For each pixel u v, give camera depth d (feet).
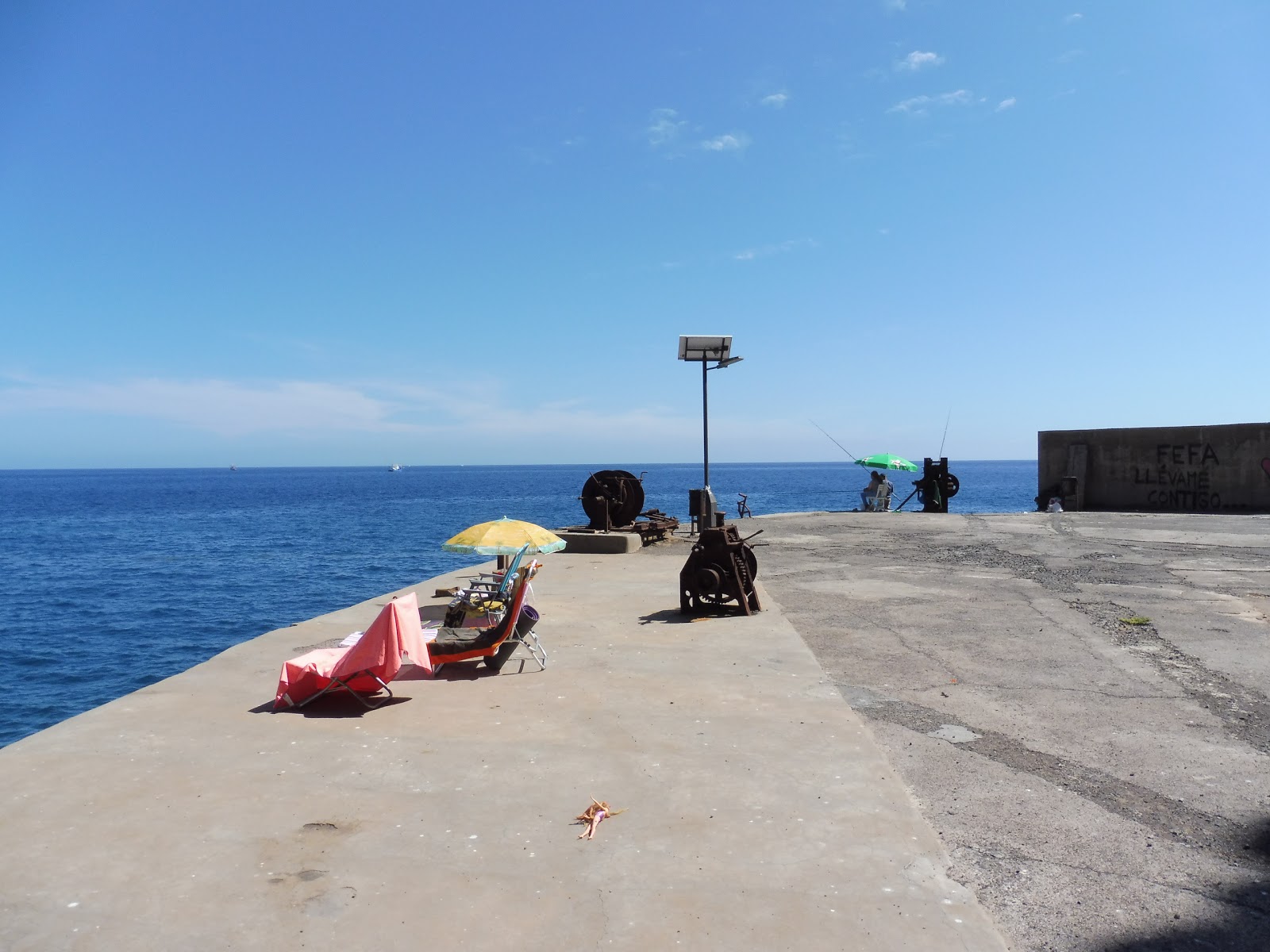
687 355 53.83
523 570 23.84
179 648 74.23
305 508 292.81
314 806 13.97
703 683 21.47
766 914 10.59
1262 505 77.61
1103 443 88.53
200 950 9.83
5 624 84.38
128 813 13.66
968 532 59.57
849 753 16.33
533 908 10.75
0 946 9.88
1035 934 10.23
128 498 404.98
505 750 16.70
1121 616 29.50
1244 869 11.85
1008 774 15.43
